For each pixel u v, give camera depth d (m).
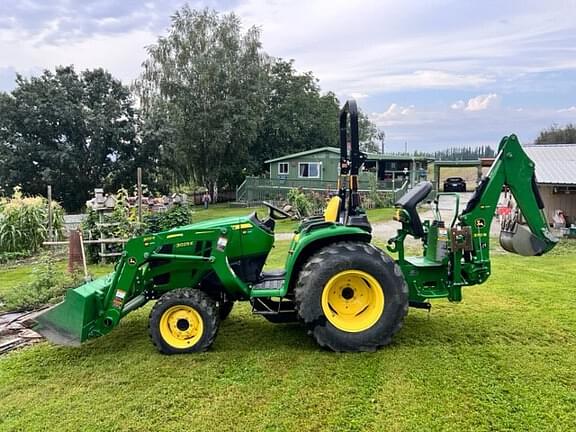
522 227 4.13
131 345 3.98
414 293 4.02
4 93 21.83
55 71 23.19
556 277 6.31
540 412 2.72
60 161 21.00
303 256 3.89
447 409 2.77
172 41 26.11
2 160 21.00
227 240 3.80
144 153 22.91
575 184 9.96
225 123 25.59
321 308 3.64
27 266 8.57
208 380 3.24
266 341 3.97
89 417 2.80
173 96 25.89
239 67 26.70
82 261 6.85
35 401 3.02
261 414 2.78
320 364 3.46
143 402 2.96
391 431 2.57
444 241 4.00
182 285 4.04
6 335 4.40
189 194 26.67
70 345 3.64
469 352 3.61
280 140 31.84
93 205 8.64
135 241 3.73
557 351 3.61
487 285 5.82
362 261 3.66
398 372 3.27
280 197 23.53
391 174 27.45
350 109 3.92
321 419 2.70
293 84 32.59
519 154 3.95
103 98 23.12
